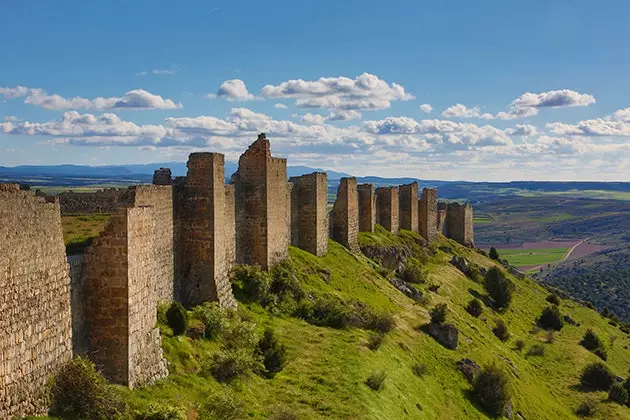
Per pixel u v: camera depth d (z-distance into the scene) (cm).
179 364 3219
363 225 9662
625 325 12812
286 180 6222
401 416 4012
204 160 4362
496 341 8338
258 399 3428
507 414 5688
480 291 10338
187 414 2739
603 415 7194
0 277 1964
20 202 2089
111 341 2697
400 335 5972
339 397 3781
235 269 5147
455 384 5609
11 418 2000
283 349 4044
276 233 5922
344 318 5325
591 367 8175
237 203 5475
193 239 4384
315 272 6438
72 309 2595
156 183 4628
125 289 2688
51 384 2238
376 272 7962
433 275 9700
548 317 10731
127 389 2661
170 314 3488
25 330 2106
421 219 11756
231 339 3844
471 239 14425
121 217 2689
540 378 8088
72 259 2641
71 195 4047
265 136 5628
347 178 8338
